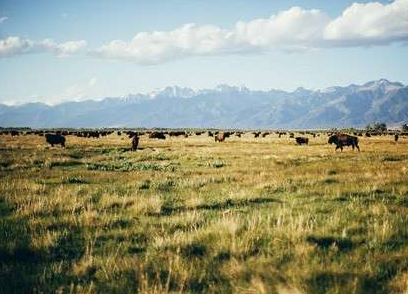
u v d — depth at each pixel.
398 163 23.73
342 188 13.98
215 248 6.88
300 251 6.55
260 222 8.50
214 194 13.24
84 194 13.12
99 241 7.69
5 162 23.97
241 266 5.89
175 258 6.30
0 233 8.06
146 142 57.75
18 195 12.72
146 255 6.43
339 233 7.91
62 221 9.09
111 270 5.95
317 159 27.47
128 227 8.77
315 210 10.32
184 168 22.23
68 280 5.72
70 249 7.19
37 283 5.53
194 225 8.56
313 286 5.24
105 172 19.92
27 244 7.23
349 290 5.13
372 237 7.65
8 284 5.45
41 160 24.98
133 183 15.74
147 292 5.09
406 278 5.47
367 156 30.69
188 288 5.35
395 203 11.44
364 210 10.10
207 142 59.00
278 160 26.25
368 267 5.86
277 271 5.76
